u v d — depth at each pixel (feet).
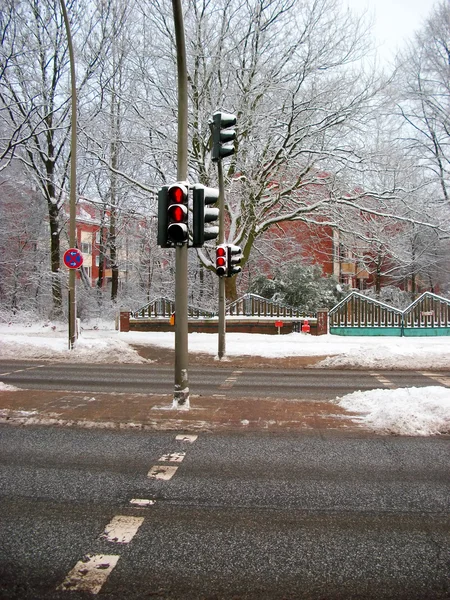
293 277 87.04
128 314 74.79
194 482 17.33
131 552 12.48
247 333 71.15
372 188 76.18
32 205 97.14
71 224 54.65
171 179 76.95
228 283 82.23
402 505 15.55
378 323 69.77
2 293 98.48
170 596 10.69
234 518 14.49
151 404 28.60
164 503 15.52
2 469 18.62
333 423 24.97
